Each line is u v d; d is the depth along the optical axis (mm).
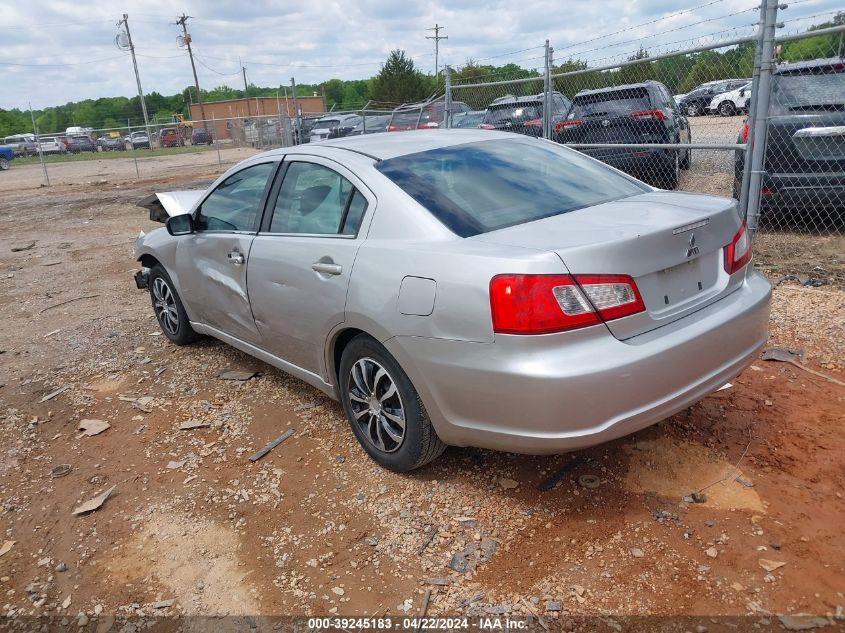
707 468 3146
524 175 3451
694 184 8578
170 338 5461
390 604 2525
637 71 8391
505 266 2561
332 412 4066
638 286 2643
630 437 3430
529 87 10906
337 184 3471
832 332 4582
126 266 8781
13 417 4379
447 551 2773
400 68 43094
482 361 2621
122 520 3205
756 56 5984
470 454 3447
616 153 8727
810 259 6285
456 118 13836
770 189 6656
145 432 4035
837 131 6215
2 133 84562
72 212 14539
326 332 3418
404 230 3037
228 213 4305
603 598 2449
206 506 3246
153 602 2662
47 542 3098
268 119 30406
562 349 2506
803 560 2535
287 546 2902
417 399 3021
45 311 6887
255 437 3861
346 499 3186
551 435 2553
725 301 3008
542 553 2703
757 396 3783
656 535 2734
